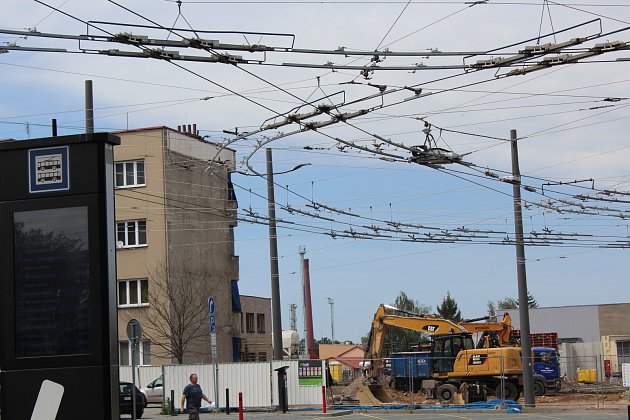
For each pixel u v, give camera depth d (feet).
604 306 277.23
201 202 181.37
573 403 137.69
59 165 43.75
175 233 173.06
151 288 169.48
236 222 184.85
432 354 146.00
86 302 42.83
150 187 172.35
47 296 43.19
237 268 193.26
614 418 107.24
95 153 43.52
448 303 423.23
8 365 42.98
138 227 172.76
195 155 180.34
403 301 426.92
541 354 166.50
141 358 168.96
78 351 42.63
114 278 43.50
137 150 173.47
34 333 43.09
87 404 42.14
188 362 172.86
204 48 53.01
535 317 284.61
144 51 52.31
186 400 80.48
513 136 120.57
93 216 43.19
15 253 43.65
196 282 177.99
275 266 132.57
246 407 134.72
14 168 44.19
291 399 134.41
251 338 222.07
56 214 43.52
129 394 119.03
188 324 166.61
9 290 43.47
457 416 115.24
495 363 140.26
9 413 42.78
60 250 43.29
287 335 290.15
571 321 280.10
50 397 42.55
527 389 125.80
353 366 229.04
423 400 142.61
